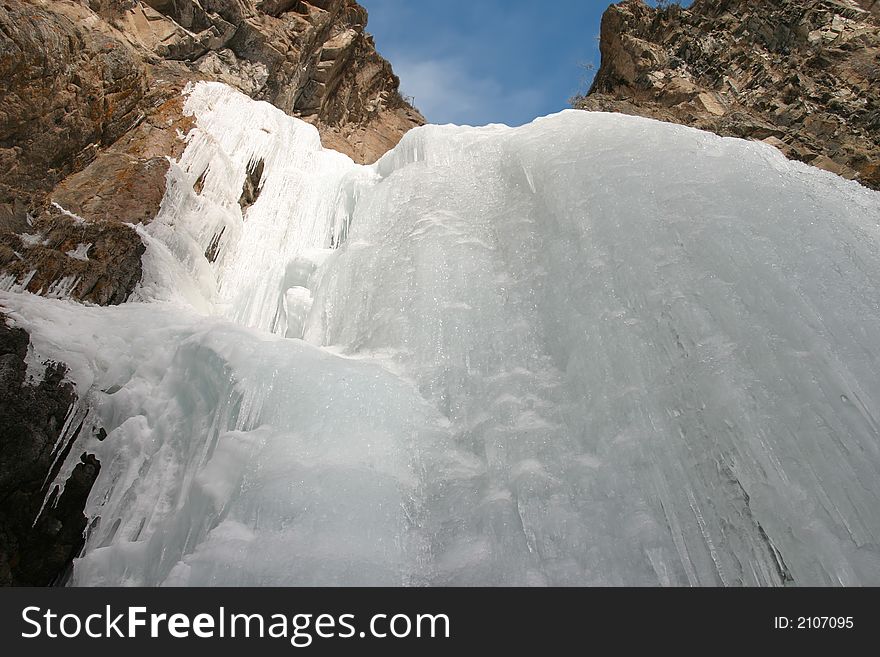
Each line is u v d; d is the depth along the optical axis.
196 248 9.68
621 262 6.33
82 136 10.66
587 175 7.47
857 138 16.12
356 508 4.64
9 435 5.55
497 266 7.29
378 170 11.55
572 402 5.56
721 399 4.91
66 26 10.66
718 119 17.66
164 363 6.61
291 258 9.29
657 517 4.67
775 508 4.34
